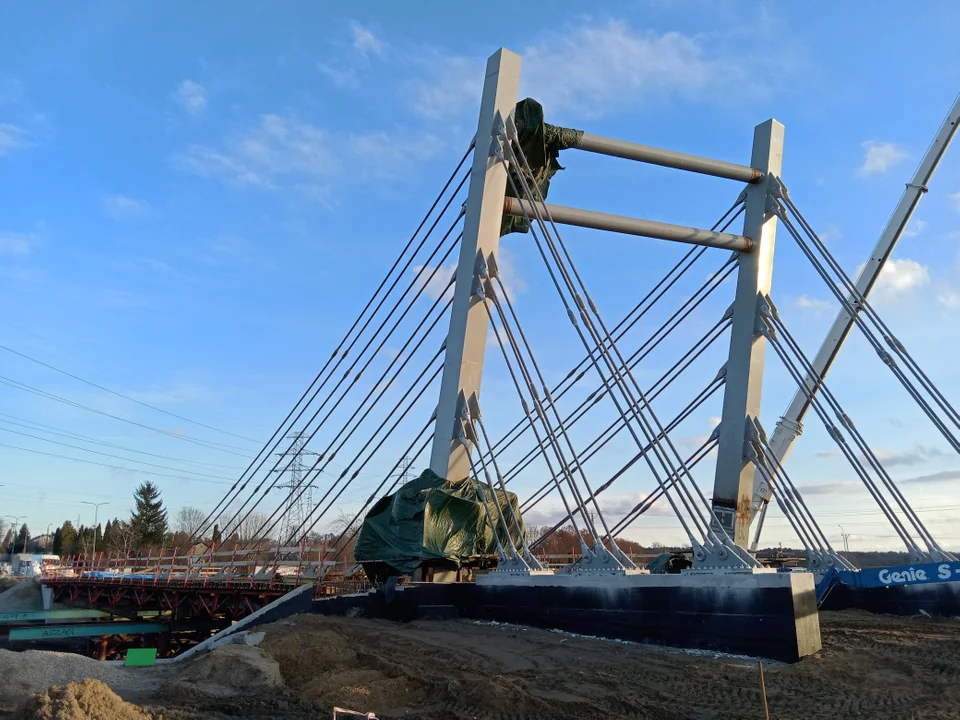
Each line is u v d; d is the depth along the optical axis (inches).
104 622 1592.0
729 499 1143.0
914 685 633.6
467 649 796.0
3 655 760.3
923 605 1059.3
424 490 1082.1
